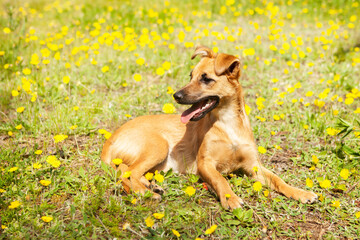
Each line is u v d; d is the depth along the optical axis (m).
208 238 2.97
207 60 4.07
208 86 3.93
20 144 4.57
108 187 3.59
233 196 3.41
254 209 3.37
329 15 11.62
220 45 8.72
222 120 4.02
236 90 4.00
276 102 5.61
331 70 7.03
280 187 3.66
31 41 7.76
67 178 3.58
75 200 3.34
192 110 3.97
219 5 12.85
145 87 6.36
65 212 3.23
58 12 11.92
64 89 5.86
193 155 4.25
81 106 5.71
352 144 4.58
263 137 4.92
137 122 4.26
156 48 8.22
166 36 6.69
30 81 5.35
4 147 4.47
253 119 5.38
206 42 8.86
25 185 3.57
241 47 7.43
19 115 5.14
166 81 6.82
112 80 6.63
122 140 4.05
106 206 3.27
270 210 3.35
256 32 10.04
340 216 3.29
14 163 3.97
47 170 3.85
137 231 3.02
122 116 5.45
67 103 5.77
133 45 6.53
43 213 3.18
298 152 4.50
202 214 3.24
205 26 9.75
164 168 4.25
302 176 3.93
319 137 4.88
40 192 3.50
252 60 7.78
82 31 9.86
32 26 10.30
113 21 10.72
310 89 6.39
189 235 2.93
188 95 3.87
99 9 11.93
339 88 6.32
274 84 6.71
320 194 3.46
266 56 8.23
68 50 8.06
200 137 4.11
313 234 3.07
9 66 6.90
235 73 3.96
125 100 5.88
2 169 3.67
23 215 3.10
